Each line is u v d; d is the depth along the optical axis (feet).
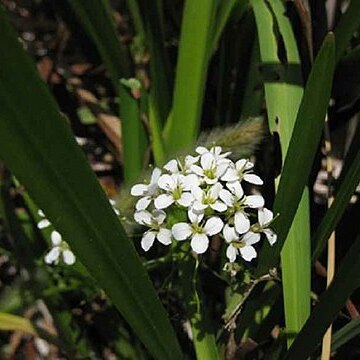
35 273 1.35
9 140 0.86
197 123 1.30
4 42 0.80
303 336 1.11
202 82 1.27
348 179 1.11
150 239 1.09
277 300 1.21
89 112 1.58
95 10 1.30
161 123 1.40
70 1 1.33
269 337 1.29
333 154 1.43
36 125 0.86
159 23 1.35
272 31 1.24
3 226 1.46
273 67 1.22
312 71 1.00
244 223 1.07
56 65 1.59
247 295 1.13
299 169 1.07
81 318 1.39
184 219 1.09
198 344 1.14
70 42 1.63
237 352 1.18
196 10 1.22
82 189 0.91
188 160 1.11
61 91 1.58
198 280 1.16
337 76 1.31
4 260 1.51
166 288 1.29
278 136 1.25
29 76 0.83
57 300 1.36
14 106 0.84
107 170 1.56
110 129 1.53
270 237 1.08
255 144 1.23
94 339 1.43
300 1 1.21
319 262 1.31
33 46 1.62
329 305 1.09
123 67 1.37
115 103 1.57
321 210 1.38
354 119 1.42
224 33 1.35
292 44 1.23
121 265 0.99
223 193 1.07
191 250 1.13
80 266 1.28
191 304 1.14
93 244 0.96
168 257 1.19
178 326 1.30
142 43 1.44
